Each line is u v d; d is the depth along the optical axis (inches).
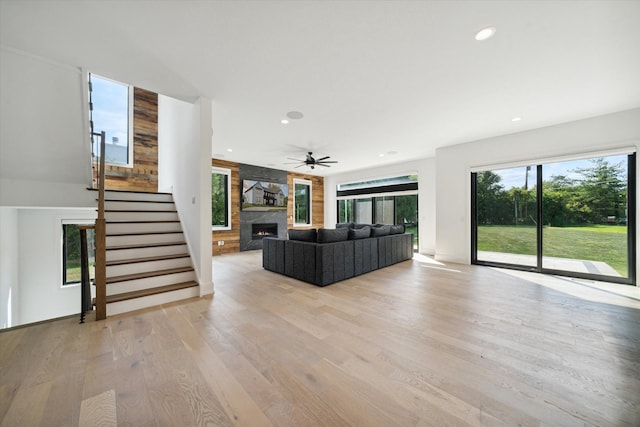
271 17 71.1
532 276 161.0
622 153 137.3
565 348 75.8
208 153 127.1
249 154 237.8
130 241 137.3
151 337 83.7
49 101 101.3
